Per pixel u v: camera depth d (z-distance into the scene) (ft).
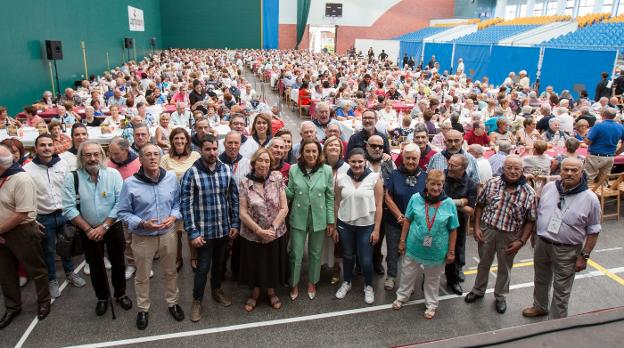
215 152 12.00
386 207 14.34
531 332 4.25
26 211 11.59
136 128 16.14
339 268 15.16
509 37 75.36
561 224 11.57
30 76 37.01
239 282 13.44
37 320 12.77
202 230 12.25
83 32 51.24
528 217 12.51
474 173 14.32
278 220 12.55
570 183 11.37
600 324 4.35
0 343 11.76
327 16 112.27
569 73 53.93
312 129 15.12
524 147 22.47
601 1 76.23
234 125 16.30
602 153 21.36
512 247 12.80
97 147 12.18
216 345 11.87
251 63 86.58
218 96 40.55
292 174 13.32
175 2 106.01
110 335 12.17
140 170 11.80
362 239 13.53
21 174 11.56
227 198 12.70
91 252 12.53
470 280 15.61
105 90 41.27
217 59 78.54
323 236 13.64
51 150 13.26
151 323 12.76
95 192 12.25
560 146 24.27
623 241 19.04
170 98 37.47
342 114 32.09
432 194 12.18
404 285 13.47
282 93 58.34
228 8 108.37
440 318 13.25
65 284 14.82
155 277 15.42
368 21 113.09
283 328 12.66
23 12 35.78
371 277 13.97
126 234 15.14
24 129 24.25
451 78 54.44
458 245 14.43
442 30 100.22
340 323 12.94
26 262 12.19
